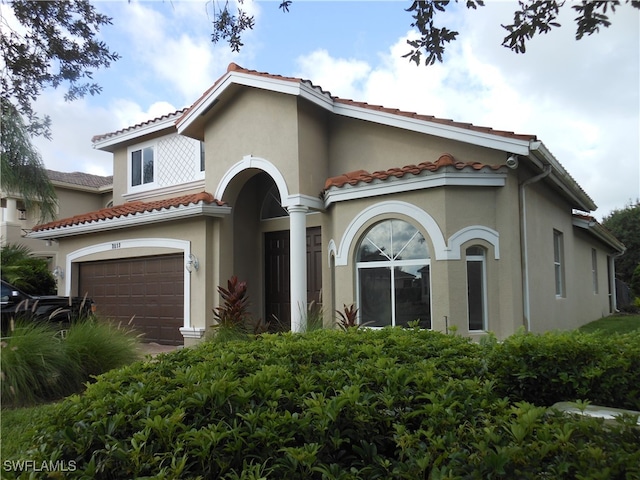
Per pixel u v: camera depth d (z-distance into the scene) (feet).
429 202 30.71
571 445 8.08
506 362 14.10
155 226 43.78
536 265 34.19
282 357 13.50
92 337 26.09
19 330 24.29
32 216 57.57
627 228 106.42
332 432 9.30
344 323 29.68
